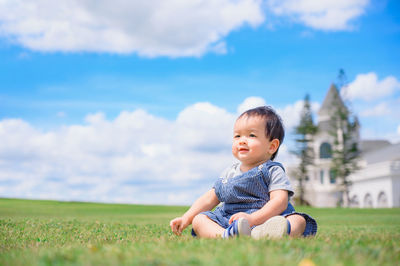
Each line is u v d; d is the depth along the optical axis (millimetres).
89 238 3385
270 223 2713
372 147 74250
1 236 3617
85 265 1639
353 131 51875
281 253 1882
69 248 2363
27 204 25109
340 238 2846
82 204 26875
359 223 8453
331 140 62219
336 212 21000
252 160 3395
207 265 1607
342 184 51156
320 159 62781
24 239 3354
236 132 3502
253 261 1649
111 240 3084
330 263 1663
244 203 3295
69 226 4957
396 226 6625
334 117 51562
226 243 2217
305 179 55562
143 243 2531
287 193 3238
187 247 2123
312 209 25188
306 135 54406
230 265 1595
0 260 1960
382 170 49281
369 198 54031
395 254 1979
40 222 5629
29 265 1787
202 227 3154
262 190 3273
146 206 25719
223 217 3307
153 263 1651
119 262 1686
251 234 2746
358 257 1824
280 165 3355
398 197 47031
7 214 12016
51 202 27672
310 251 1996
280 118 3523
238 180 3309
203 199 3580
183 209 22469
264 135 3391
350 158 50406
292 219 3021
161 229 4559
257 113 3451
